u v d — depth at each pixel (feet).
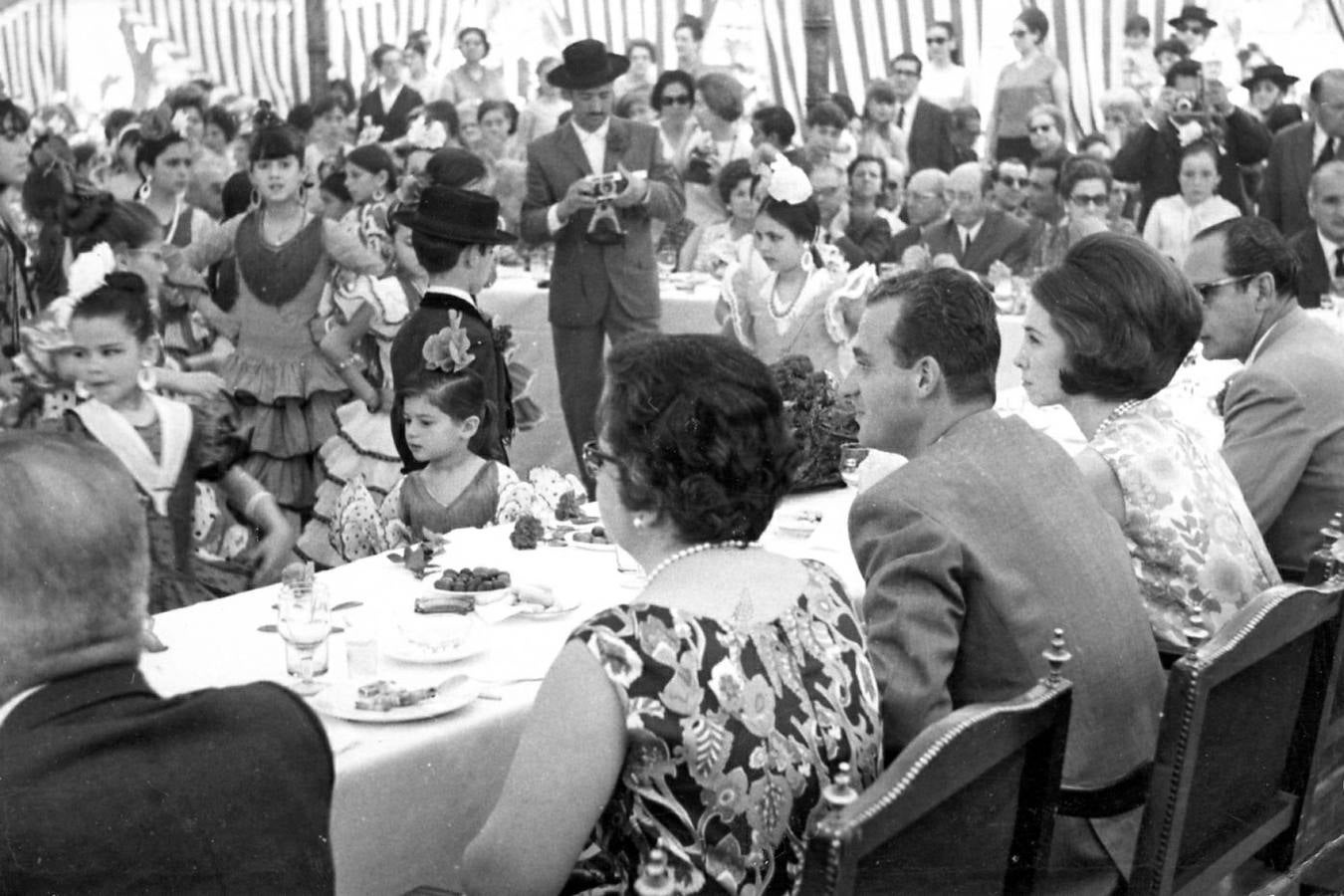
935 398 8.35
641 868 6.08
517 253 30.35
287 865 5.21
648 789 6.00
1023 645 7.63
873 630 7.61
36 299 24.16
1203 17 33.71
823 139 30.58
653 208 23.52
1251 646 6.86
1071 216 26.12
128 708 5.18
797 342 19.77
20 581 5.03
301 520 19.20
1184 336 9.05
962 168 27.78
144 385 11.25
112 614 5.19
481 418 13.28
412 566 10.69
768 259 19.72
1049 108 30.83
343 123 39.11
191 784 5.10
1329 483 11.25
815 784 6.28
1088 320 8.95
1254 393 11.34
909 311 8.30
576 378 24.03
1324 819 8.18
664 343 6.61
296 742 5.35
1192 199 27.78
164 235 25.85
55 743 5.02
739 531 6.54
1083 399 9.23
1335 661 7.70
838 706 6.41
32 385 11.00
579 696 5.98
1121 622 7.86
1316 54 34.40
